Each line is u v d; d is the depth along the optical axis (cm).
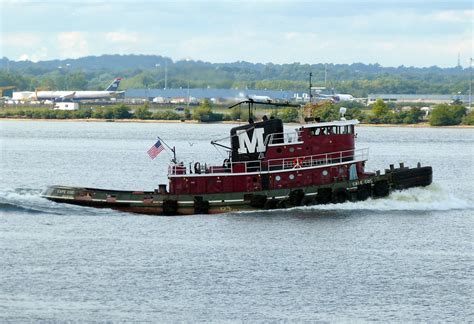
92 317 14575
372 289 16075
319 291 15950
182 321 14450
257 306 15150
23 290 15850
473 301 15462
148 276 16738
